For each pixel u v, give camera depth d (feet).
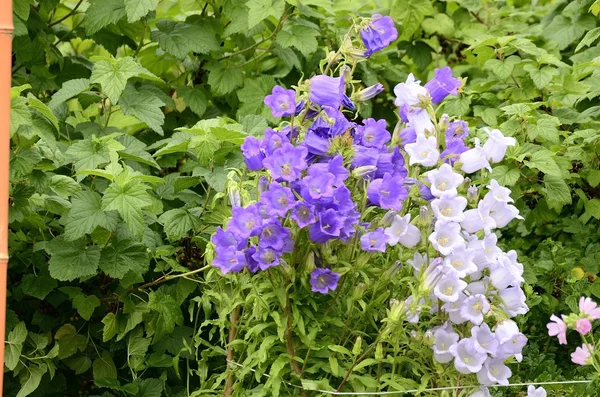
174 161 10.74
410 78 7.77
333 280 7.30
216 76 11.80
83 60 13.04
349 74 7.86
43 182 8.91
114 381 9.60
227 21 12.47
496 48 12.10
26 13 10.67
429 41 14.83
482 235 8.02
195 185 10.05
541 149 10.49
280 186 7.04
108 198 8.71
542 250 10.73
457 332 7.59
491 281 7.34
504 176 10.32
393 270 7.45
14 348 8.97
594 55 12.64
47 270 9.53
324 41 12.80
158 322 9.52
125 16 11.74
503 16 14.55
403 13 13.15
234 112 12.36
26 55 11.63
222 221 9.15
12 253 9.66
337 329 8.07
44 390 9.91
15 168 8.64
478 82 13.39
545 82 11.12
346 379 7.50
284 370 7.68
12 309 9.94
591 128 11.53
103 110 11.05
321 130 7.47
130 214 8.67
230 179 8.11
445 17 13.44
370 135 7.89
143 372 9.98
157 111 10.32
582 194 11.00
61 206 9.34
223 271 7.30
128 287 9.67
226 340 9.24
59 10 13.20
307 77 12.54
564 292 10.34
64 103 11.30
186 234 9.73
